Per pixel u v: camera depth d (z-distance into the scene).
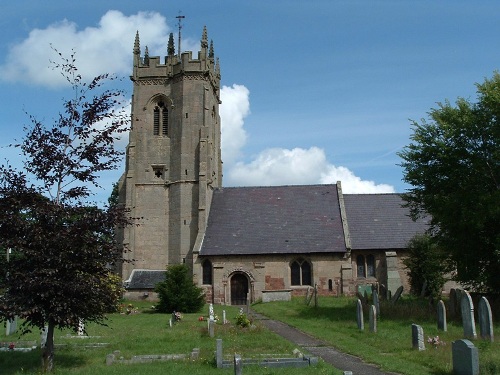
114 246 20.33
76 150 20.31
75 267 19.20
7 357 22.59
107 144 20.83
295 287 55.81
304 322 35.28
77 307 19.14
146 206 60.41
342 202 61.16
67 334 29.25
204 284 56.25
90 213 19.64
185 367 19.67
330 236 57.59
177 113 61.78
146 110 62.59
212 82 65.25
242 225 59.31
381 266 56.72
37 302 18.81
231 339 26.66
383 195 62.97
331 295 55.28
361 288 53.53
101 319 21.73
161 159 61.41
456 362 17.91
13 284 18.34
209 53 67.12
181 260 58.06
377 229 58.59
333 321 35.03
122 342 25.97
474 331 25.41
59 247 18.84
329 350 24.06
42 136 19.80
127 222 20.61
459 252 35.41
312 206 61.56
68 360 21.62
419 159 36.69
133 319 38.62
